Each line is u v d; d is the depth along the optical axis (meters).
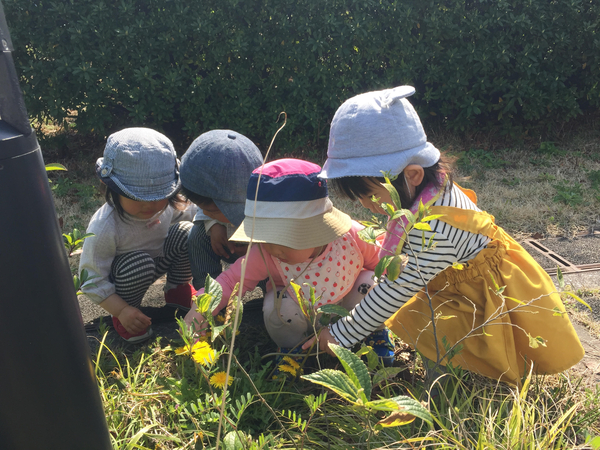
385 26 4.34
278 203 1.66
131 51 3.98
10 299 0.91
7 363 0.93
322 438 1.51
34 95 4.03
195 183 1.92
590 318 2.20
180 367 1.74
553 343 1.59
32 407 0.98
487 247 1.63
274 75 4.26
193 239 2.19
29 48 4.03
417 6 4.29
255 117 4.34
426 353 1.64
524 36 4.50
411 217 1.14
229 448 1.21
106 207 2.03
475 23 4.32
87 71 3.90
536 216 3.35
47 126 5.16
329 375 0.96
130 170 1.87
